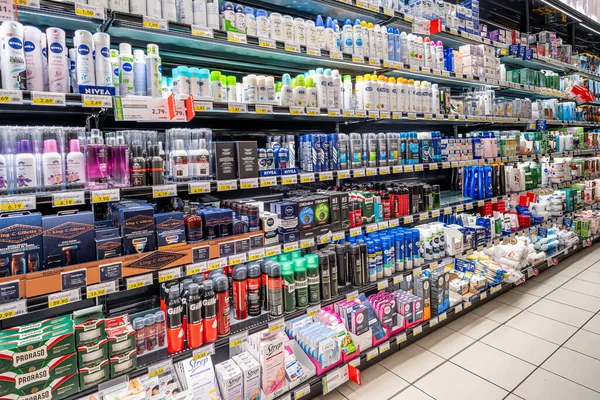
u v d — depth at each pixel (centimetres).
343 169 255
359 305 250
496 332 304
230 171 200
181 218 179
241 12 212
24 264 144
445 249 324
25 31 153
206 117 260
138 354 179
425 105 314
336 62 272
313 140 242
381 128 377
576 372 249
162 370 171
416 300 280
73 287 149
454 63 355
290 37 237
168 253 172
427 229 307
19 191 146
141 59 183
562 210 494
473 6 379
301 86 239
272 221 212
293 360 222
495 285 356
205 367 194
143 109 169
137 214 166
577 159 549
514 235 407
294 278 221
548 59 495
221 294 192
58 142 166
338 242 269
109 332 161
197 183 185
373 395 229
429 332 304
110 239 161
